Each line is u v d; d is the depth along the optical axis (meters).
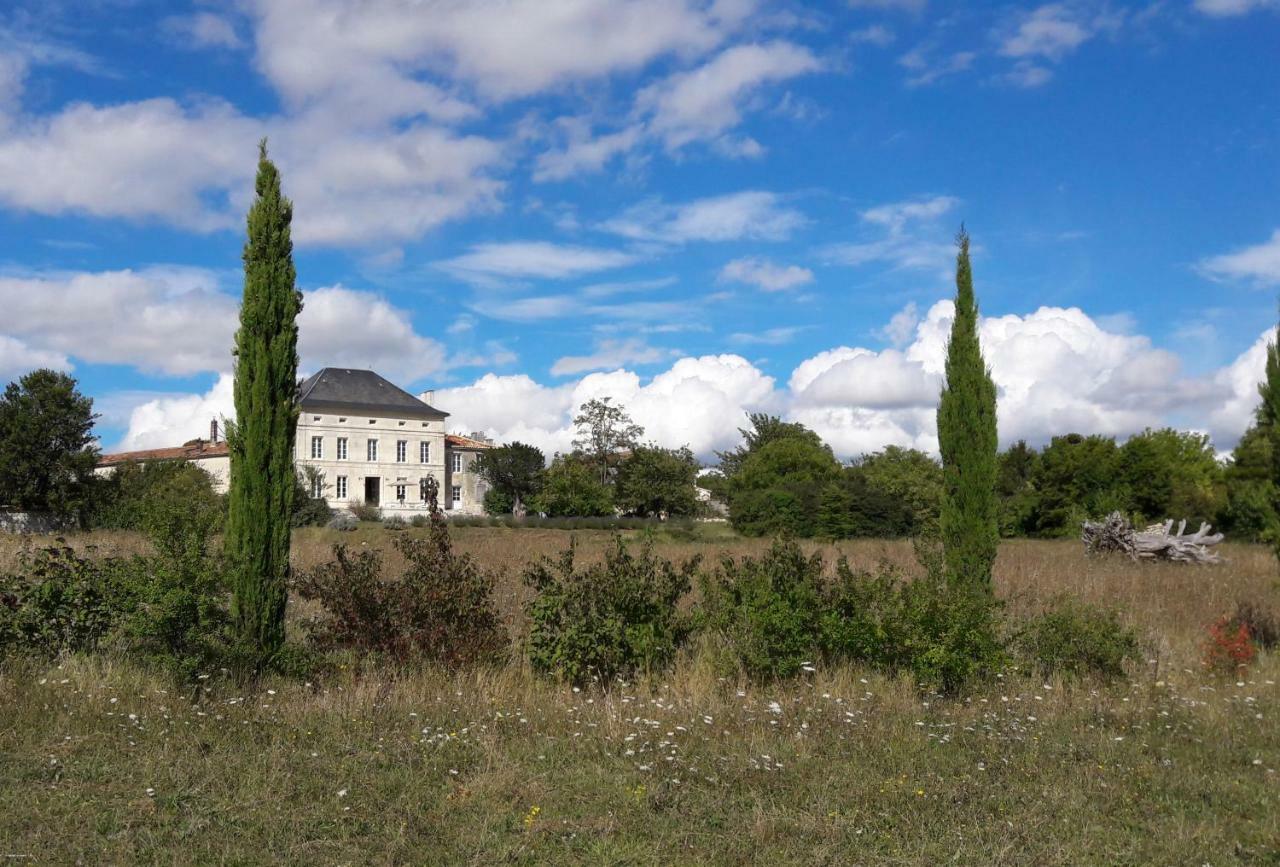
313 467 72.25
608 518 59.22
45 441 51.19
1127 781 7.08
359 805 6.03
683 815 6.10
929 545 12.09
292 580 10.45
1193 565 25.92
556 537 40.22
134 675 8.88
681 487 64.38
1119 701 9.74
